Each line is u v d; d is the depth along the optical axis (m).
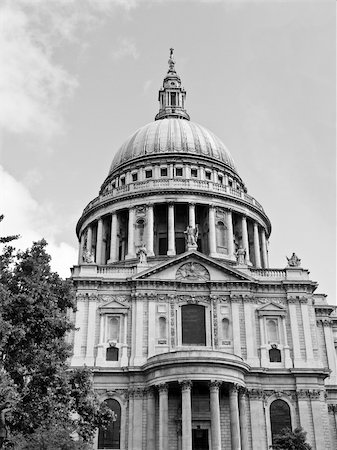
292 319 66.50
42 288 38.53
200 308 66.81
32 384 37.62
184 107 114.75
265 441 59.34
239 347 64.25
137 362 62.47
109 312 65.88
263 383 62.44
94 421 40.62
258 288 68.19
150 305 66.06
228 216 87.19
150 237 82.94
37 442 34.09
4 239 38.88
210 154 98.00
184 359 57.03
